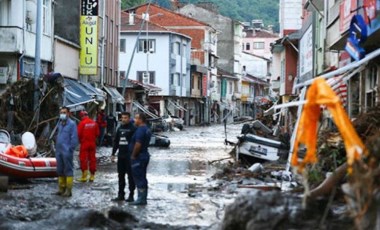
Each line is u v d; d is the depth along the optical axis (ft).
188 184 68.59
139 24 293.23
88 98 131.85
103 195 58.70
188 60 325.01
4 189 59.62
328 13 105.40
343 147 53.52
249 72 487.20
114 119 144.87
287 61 181.47
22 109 93.30
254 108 444.14
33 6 121.49
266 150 88.58
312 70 126.21
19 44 114.01
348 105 81.05
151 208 51.42
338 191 38.01
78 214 42.83
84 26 152.15
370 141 28.32
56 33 152.25
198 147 143.84
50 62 131.54
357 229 23.75
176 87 302.66
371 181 22.35
